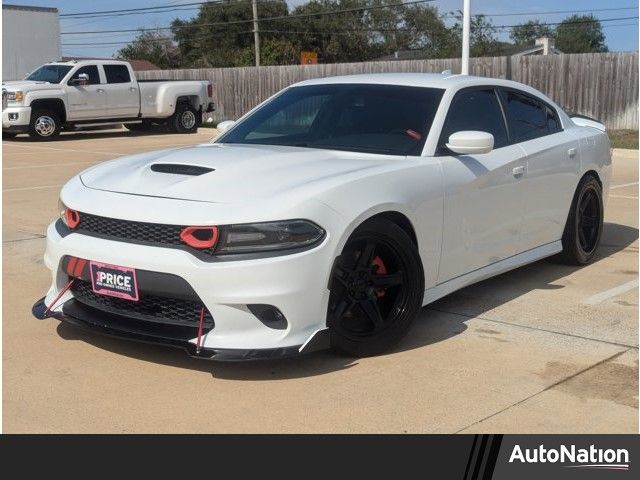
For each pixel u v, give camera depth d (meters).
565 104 20.72
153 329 4.03
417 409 3.72
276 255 3.85
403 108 5.14
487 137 4.74
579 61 20.36
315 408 3.72
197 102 22.20
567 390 3.96
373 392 3.90
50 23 28.92
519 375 4.14
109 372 4.09
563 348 4.55
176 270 3.85
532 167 5.59
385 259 4.41
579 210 6.28
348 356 4.34
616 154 15.28
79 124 19.95
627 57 19.69
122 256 3.98
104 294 4.11
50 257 4.44
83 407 3.70
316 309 3.99
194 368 4.15
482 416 3.66
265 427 3.54
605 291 5.74
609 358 4.40
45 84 19.28
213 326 3.91
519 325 4.95
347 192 4.15
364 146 4.93
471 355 4.41
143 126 22.70
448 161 4.86
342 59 66.50
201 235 3.86
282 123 5.41
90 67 20.03
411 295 4.46
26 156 15.37
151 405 3.73
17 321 4.88
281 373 4.11
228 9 63.03
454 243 4.88
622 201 9.81
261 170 4.36
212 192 4.09
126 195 4.21
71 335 4.61
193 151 4.93
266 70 25.98
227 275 3.80
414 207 4.49
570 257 6.38
